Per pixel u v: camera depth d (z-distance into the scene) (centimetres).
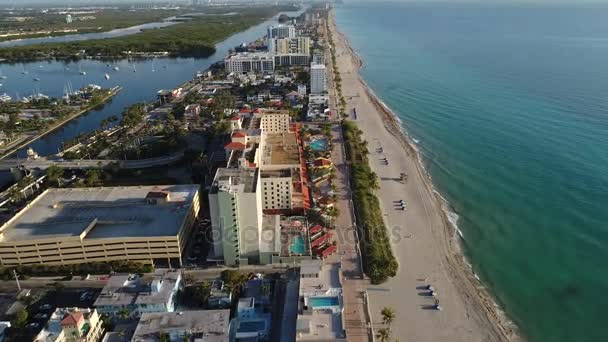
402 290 18138
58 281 18625
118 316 16212
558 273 19612
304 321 14062
